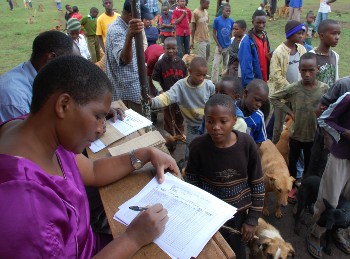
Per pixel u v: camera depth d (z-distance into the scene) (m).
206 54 8.49
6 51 11.57
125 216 1.48
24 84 2.17
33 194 1.01
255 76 5.00
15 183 1.00
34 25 16.86
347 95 2.76
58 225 1.07
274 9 14.62
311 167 3.66
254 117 3.20
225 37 7.45
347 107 2.78
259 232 2.82
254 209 2.42
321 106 3.29
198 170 2.42
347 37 10.88
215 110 2.16
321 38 3.99
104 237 1.79
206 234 1.34
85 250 1.41
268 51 5.11
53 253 1.01
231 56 6.42
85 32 8.92
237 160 2.27
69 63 1.16
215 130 2.17
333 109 2.86
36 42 2.20
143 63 2.80
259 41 4.90
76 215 1.24
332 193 2.96
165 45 4.82
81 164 1.66
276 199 3.59
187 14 9.09
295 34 4.32
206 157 2.31
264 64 4.99
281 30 12.56
